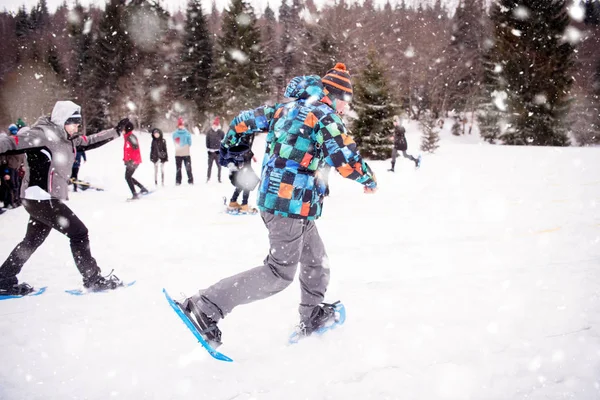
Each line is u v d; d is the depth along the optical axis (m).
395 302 3.06
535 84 24.81
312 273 2.62
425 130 23.31
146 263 4.34
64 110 3.43
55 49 32.59
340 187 9.96
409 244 4.72
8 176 8.36
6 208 8.43
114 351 2.47
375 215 6.47
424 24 37.59
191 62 33.72
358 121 19.34
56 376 2.22
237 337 2.64
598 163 11.73
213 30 42.00
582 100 28.61
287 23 39.34
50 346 2.54
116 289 3.57
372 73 19.45
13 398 2.04
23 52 34.38
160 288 3.58
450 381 2.06
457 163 14.12
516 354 2.28
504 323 2.64
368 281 3.58
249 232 5.74
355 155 2.28
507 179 9.79
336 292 3.31
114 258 4.55
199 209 7.90
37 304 3.24
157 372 2.24
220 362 2.33
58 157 3.39
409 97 38.22
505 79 25.61
